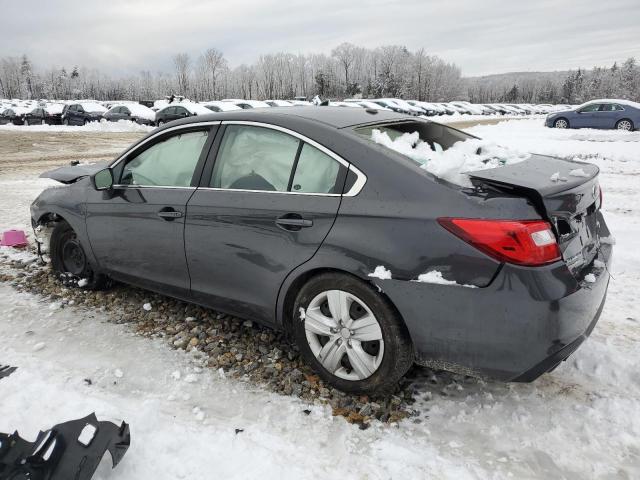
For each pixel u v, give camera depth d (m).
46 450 2.21
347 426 2.69
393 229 2.58
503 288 2.37
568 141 16.23
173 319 3.94
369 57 114.62
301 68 113.75
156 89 124.81
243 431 2.65
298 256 2.88
